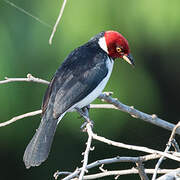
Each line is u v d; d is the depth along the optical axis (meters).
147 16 12.68
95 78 9.12
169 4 12.65
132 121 13.82
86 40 12.41
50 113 8.70
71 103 8.82
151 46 13.16
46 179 14.34
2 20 12.35
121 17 12.65
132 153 14.28
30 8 12.49
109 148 14.24
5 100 12.49
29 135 13.43
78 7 12.45
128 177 14.08
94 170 14.31
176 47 13.20
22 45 12.36
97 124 13.32
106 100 8.54
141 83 13.57
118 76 13.20
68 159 14.09
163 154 6.56
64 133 13.73
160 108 14.14
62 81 9.00
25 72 12.35
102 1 12.54
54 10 12.53
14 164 14.16
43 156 8.22
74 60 9.33
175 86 14.10
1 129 13.30
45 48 12.46
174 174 7.02
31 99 12.65
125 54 9.80
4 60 12.19
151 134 14.16
